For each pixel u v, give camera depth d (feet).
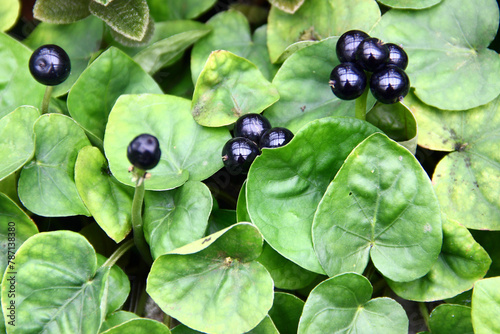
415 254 0.92
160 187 0.95
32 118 0.97
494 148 0.97
